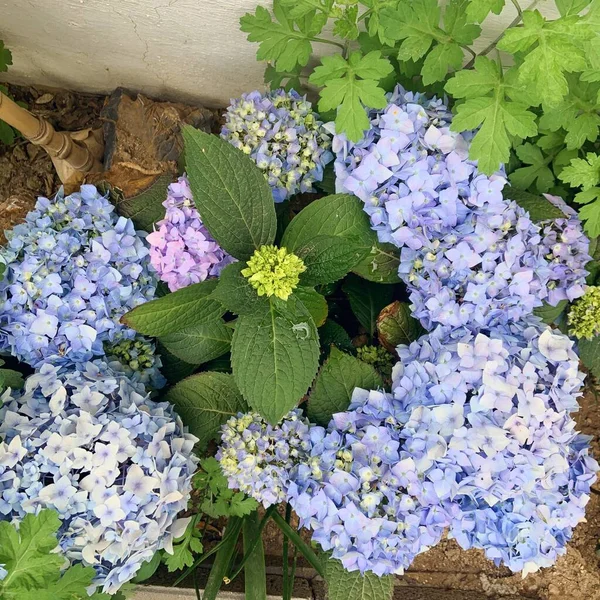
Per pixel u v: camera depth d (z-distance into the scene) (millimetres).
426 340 620
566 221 619
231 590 781
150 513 579
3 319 633
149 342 708
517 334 626
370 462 576
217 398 695
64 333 637
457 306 608
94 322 647
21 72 809
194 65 762
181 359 712
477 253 591
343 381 646
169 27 685
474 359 574
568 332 707
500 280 595
